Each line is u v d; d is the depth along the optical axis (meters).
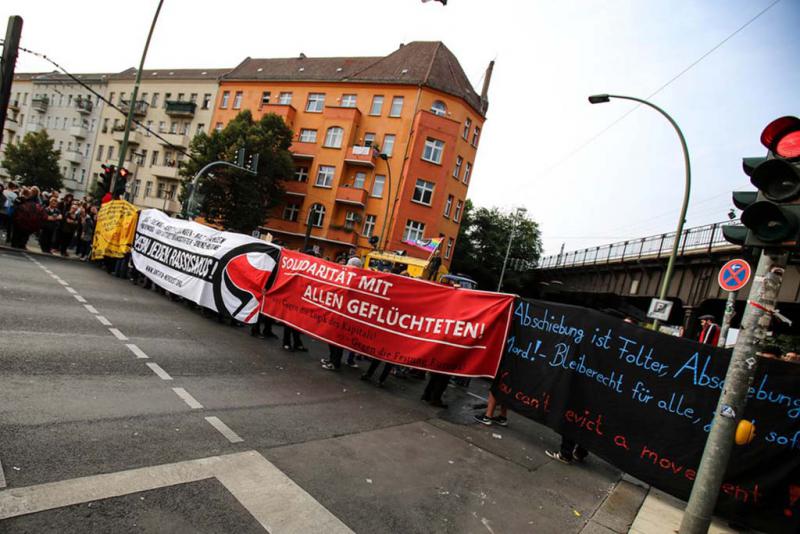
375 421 5.25
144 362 5.55
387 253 17.41
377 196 34.22
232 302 8.66
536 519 3.73
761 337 3.39
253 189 33.03
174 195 47.09
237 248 8.92
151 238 11.42
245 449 3.79
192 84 46.62
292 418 4.75
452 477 4.17
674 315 29.64
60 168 57.56
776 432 4.20
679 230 11.96
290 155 35.25
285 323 7.80
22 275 9.20
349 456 4.12
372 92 35.34
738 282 6.56
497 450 5.17
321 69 40.84
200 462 3.40
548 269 38.34
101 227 13.53
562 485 4.58
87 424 3.62
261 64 45.19
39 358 4.88
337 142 35.31
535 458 5.20
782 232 3.22
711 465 3.45
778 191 3.33
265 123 34.78
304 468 3.69
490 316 6.09
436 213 33.25
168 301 10.09
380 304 6.85
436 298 6.55
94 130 55.47
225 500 3.00
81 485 2.79
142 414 4.05
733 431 3.42
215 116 44.16
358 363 8.49
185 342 6.93
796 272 14.60
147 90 50.06
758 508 4.14
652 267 23.08
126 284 11.30
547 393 5.52
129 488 2.88
